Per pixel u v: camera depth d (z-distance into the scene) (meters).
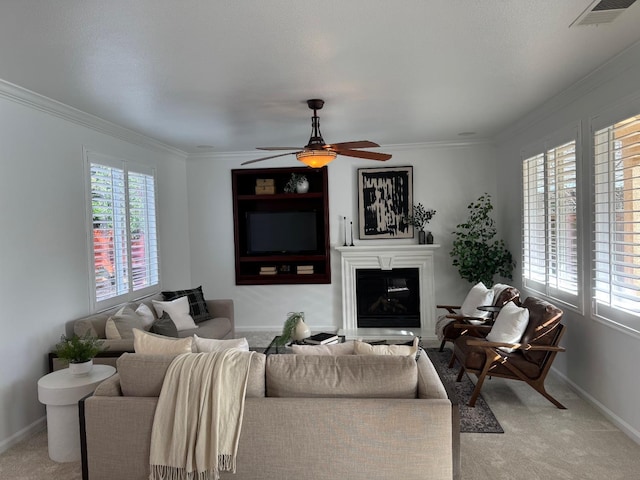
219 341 2.73
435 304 6.54
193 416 2.33
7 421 3.40
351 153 4.02
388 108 4.35
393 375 2.35
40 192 3.80
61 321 4.02
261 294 6.85
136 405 2.40
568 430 3.41
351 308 6.63
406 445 2.25
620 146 3.32
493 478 2.78
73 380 3.13
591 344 3.81
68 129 4.18
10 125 3.50
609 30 2.63
